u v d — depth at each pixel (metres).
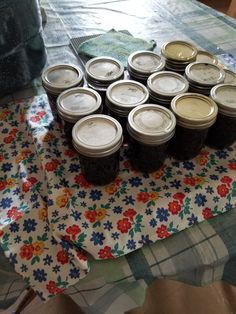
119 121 0.44
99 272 0.38
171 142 0.45
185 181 0.44
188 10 0.88
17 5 0.49
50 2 0.89
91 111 0.42
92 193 0.42
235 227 0.42
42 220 0.40
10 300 0.43
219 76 0.47
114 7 0.88
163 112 0.41
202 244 0.40
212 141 0.48
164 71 0.49
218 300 0.90
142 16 0.85
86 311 0.42
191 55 0.53
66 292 0.40
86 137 0.38
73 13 0.85
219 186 0.44
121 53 0.67
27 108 0.55
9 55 0.52
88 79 0.49
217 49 0.72
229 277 0.45
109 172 0.41
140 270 0.38
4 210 0.42
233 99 0.43
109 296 0.40
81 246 0.38
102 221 0.40
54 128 0.51
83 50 0.68
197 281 0.43
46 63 0.65
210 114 0.41
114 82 0.47
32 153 0.49
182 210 0.42
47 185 0.43
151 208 0.41
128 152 0.47
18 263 0.37
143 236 0.40
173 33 0.78
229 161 0.47
